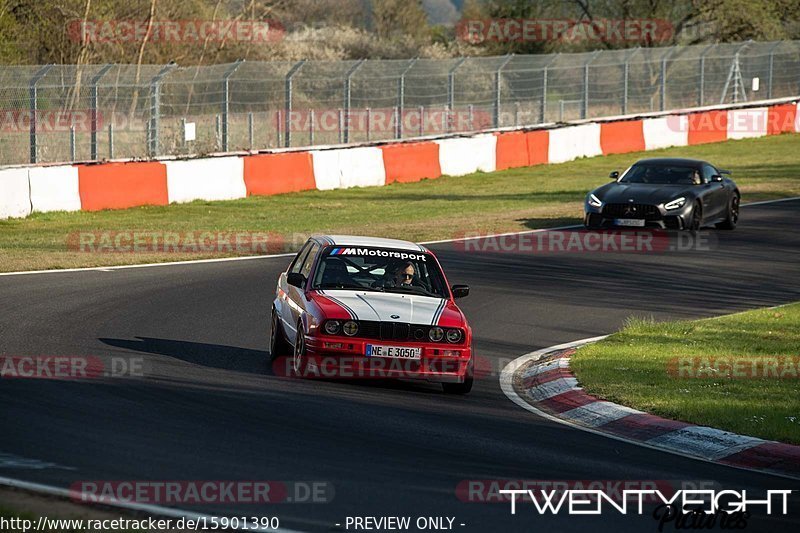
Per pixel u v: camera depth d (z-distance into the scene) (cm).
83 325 4772
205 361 4162
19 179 8588
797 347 4641
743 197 10962
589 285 6531
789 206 10381
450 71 13600
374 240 4475
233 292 5881
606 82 15625
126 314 5103
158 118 10612
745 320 5325
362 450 2914
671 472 2920
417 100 13888
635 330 5050
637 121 14862
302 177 10819
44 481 2442
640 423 3444
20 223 8319
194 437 2950
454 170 12494
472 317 5481
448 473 2731
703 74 16562
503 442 3147
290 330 4141
